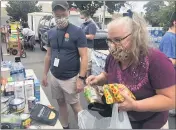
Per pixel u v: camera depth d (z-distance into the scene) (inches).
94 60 181.3
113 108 56.4
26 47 399.2
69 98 115.0
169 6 167.0
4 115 66.2
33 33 408.8
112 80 62.4
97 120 63.1
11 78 86.6
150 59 54.9
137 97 57.6
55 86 116.6
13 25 342.6
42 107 73.5
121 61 59.3
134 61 56.3
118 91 55.3
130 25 54.2
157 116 60.3
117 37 54.4
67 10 103.8
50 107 75.2
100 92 64.5
